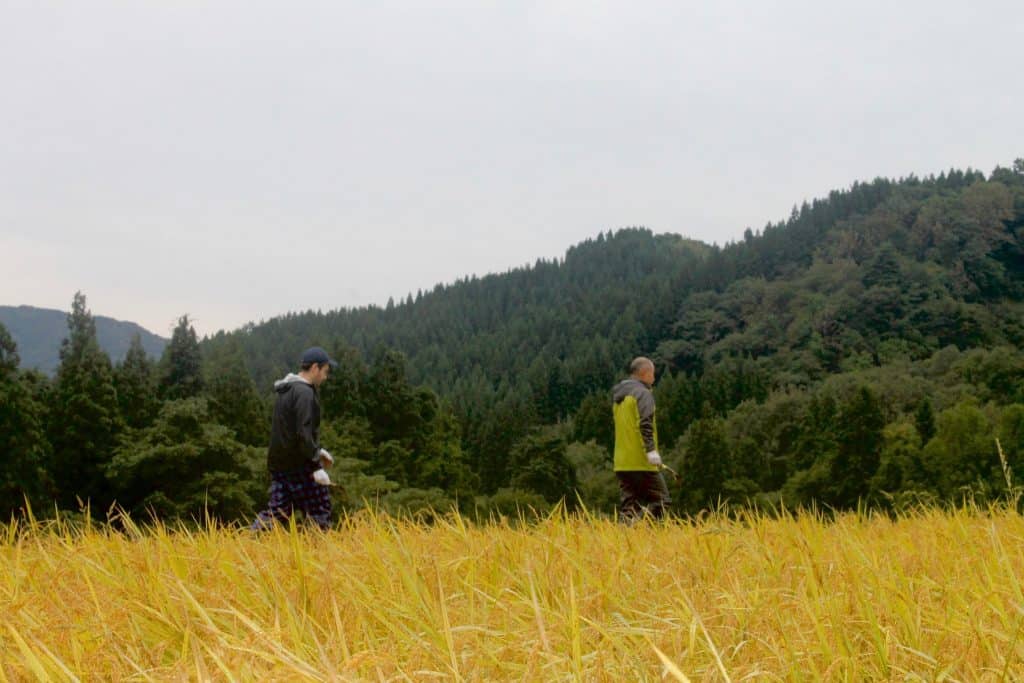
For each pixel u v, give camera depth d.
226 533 4.55
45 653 1.89
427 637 2.25
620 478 9.29
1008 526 4.79
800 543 3.81
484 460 124.62
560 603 2.64
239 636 2.31
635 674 1.90
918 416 118.44
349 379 78.81
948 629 2.26
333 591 2.74
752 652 2.18
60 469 45.91
